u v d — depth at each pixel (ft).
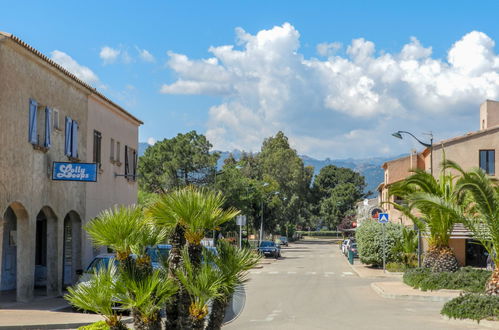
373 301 72.49
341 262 165.99
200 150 203.21
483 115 173.99
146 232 25.39
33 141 63.52
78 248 79.66
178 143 201.16
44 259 82.99
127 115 101.50
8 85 58.23
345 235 378.32
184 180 200.95
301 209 386.11
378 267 134.31
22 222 62.59
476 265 128.26
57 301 64.90
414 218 94.02
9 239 74.79
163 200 25.64
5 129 57.47
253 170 338.75
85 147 81.82
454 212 71.77
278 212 296.92
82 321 49.16
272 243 188.44
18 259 62.59
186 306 24.70
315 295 79.46
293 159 341.21
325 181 452.76
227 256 25.52
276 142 359.25
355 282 101.19
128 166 104.88
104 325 34.81
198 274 24.52
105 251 89.86
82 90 80.23
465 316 54.44
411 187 91.56
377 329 50.21
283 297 76.84
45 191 67.05
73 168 68.13
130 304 23.80
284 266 147.13
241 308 52.42
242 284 26.55
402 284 89.15
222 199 26.40
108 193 92.79
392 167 187.11
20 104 60.85
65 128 73.46
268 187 267.80
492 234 66.44
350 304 69.26
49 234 70.90
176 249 25.59
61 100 72.54
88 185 82.79
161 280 24.47
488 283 66.49
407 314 60.34
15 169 59.57
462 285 78.59
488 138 138.72
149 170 205.05
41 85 66.33
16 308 57.88
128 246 24.89
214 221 25.30
